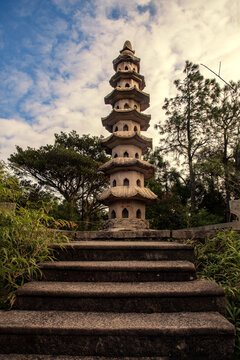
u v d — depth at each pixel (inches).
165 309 89.2
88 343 75.3
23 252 116.9
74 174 767.1
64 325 77.3
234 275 119.6
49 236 135.0
